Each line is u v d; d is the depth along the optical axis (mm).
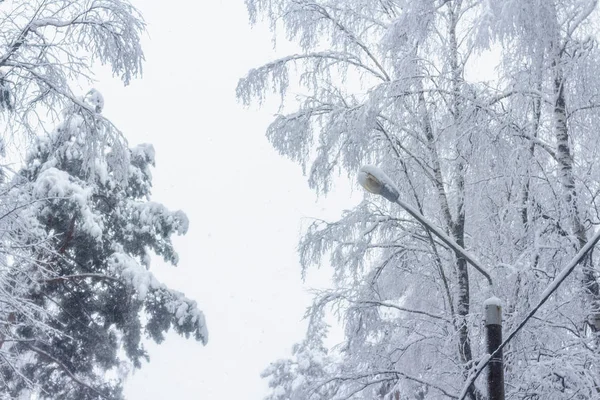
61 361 21484
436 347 11812
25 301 12188
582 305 10883
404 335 12383
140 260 24828
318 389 12219
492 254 12242
